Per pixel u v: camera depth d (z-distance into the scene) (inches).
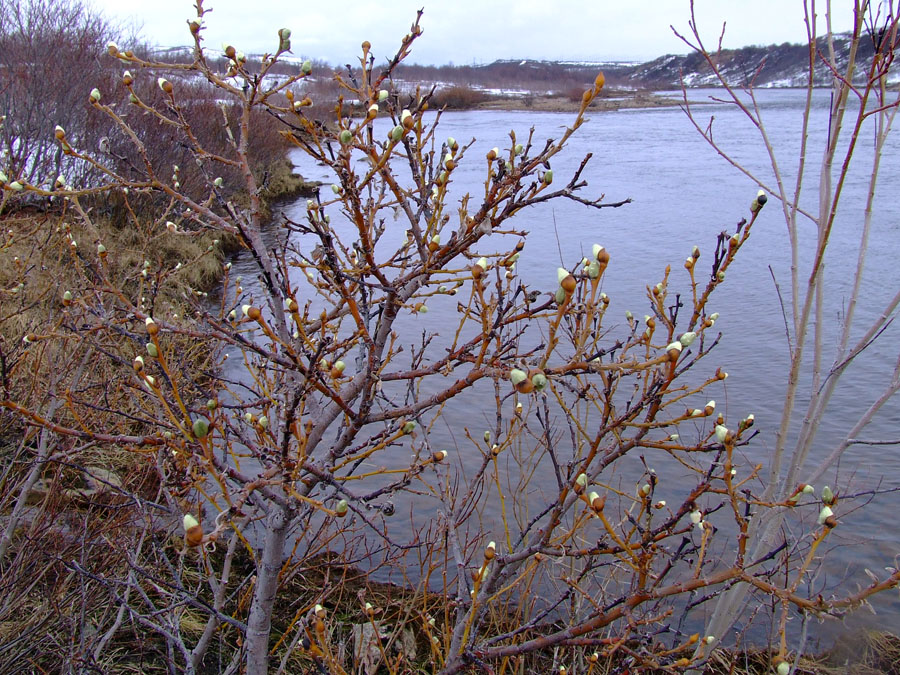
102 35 657.6
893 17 129.6
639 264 586.2
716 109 2461.9
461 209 110.2
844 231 673.0
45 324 184.9
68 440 163.3
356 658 162.2
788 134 1485.0
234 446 250.7
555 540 120.4
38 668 147.0
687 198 866.8
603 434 97.0
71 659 130.8
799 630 210.5
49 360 160.1
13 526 148.4
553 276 539.2
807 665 195.9
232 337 91.7
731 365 391.9
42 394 156.3
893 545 237.1
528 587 168.1
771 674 167.0
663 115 2281.0
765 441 310.2
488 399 359.6
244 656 160.9
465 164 1198.3
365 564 241.1
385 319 105.9
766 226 708.7
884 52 129.5
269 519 105.6
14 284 221.0
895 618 209.6
